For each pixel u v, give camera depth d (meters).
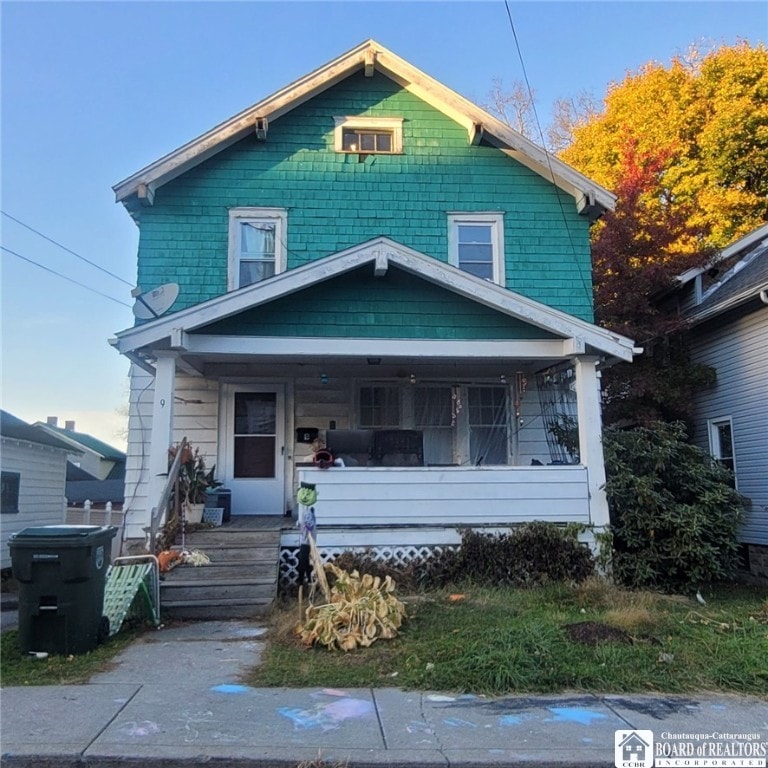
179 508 8.59
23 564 5.97
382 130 11.68
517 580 8.69
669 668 5.63
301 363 10.97
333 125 11.54
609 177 20.88
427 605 7.42
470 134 11.56
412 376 11.37
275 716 4.60
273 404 11.27
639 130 20.80
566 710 4.81
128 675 5.44
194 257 10.94
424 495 8.98
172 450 8.70
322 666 5.63
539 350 9.27
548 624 6.58
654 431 10.26
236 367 11.07
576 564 8.84
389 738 4.27
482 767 3.97
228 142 11.16
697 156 20.38
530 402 11.50
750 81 19.56
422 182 11.54
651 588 9.13
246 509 10.98
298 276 8.81
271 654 6.01
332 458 9.38
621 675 5.43
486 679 5.29
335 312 9.15
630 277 14.28
